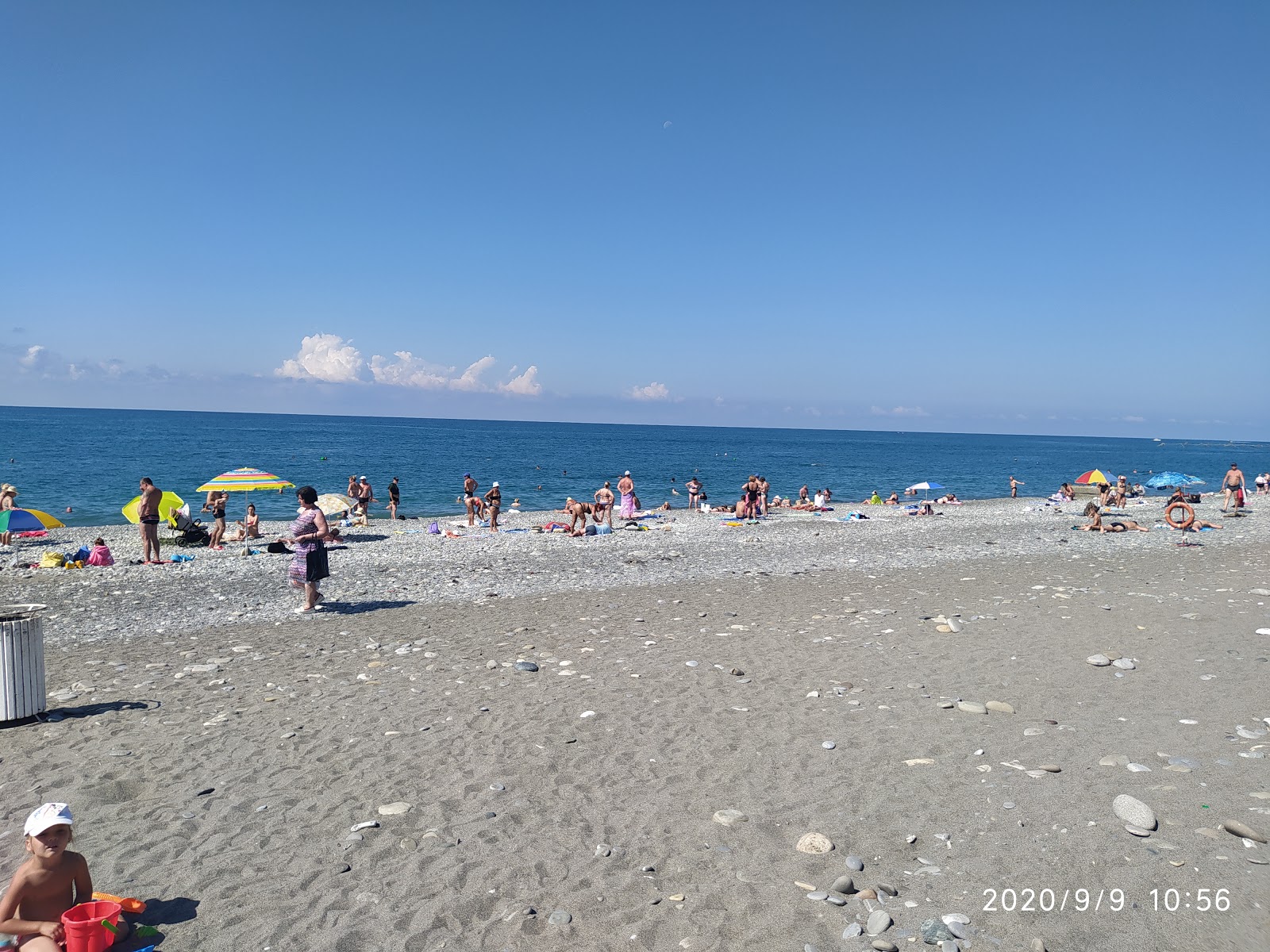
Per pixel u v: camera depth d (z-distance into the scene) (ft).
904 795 19.80
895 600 49.26
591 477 242.17
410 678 32.71
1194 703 26.14
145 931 14.34
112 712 28.53
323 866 17.08
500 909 15.33
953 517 121.80
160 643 41.57
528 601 52.37
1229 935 13.57
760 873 16.39
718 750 23.41
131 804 20.45
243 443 396.98
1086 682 29.01
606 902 15.49
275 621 47.03
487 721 26.68
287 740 25.14
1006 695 27.78
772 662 33.63
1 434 402.52
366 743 24.76
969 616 42.16
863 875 16.16
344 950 14.03
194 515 124.88
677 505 166.50
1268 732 23.07
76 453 278.87
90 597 55.72
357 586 59.67
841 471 308.19
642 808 19.66
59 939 13.87
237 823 19.26
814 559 73.92
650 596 53.57
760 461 380.37
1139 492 160.25
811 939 14.06
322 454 325.01
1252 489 202.59
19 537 92.99
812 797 19.92
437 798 20.53
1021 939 13.79
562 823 18.98
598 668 33.58
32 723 27.22
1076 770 20.74
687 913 15.01
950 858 16.69
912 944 13.79
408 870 16.80
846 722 25.54
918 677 30.55
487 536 96.02
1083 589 50.72
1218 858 15.99
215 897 15.87
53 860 14.47
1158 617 40.06
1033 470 341.21
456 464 285.23
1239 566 61.62
